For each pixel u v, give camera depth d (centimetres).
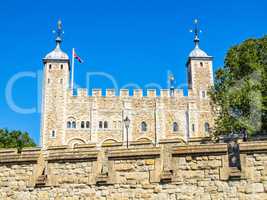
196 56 8800
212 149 1106
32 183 1166
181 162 1117
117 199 1121
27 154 1189
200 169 1105
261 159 1076
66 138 8088
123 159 1141
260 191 1059
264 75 3644
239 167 1091
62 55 8506
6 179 1182
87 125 8194
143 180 1122
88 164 1158
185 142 1471
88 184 1143
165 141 1363
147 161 1131
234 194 1073
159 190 1109
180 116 8388
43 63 8519
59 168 1167
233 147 1117
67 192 1148
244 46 3991
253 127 3384
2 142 5522
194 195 1093
